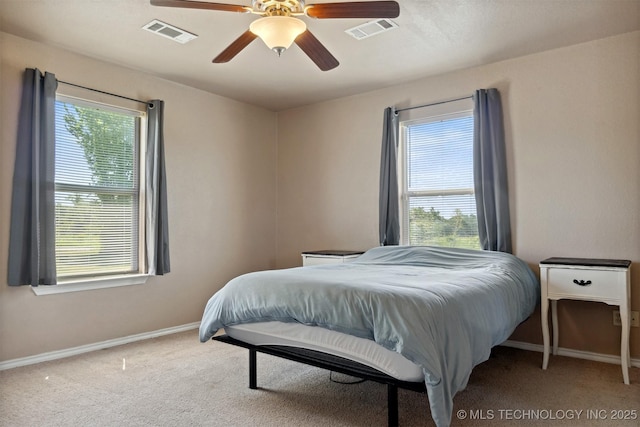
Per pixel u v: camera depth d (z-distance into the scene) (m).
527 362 3.20
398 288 2.16
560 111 3.46
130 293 3.85
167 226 4.02
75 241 3.56
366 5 2.10
